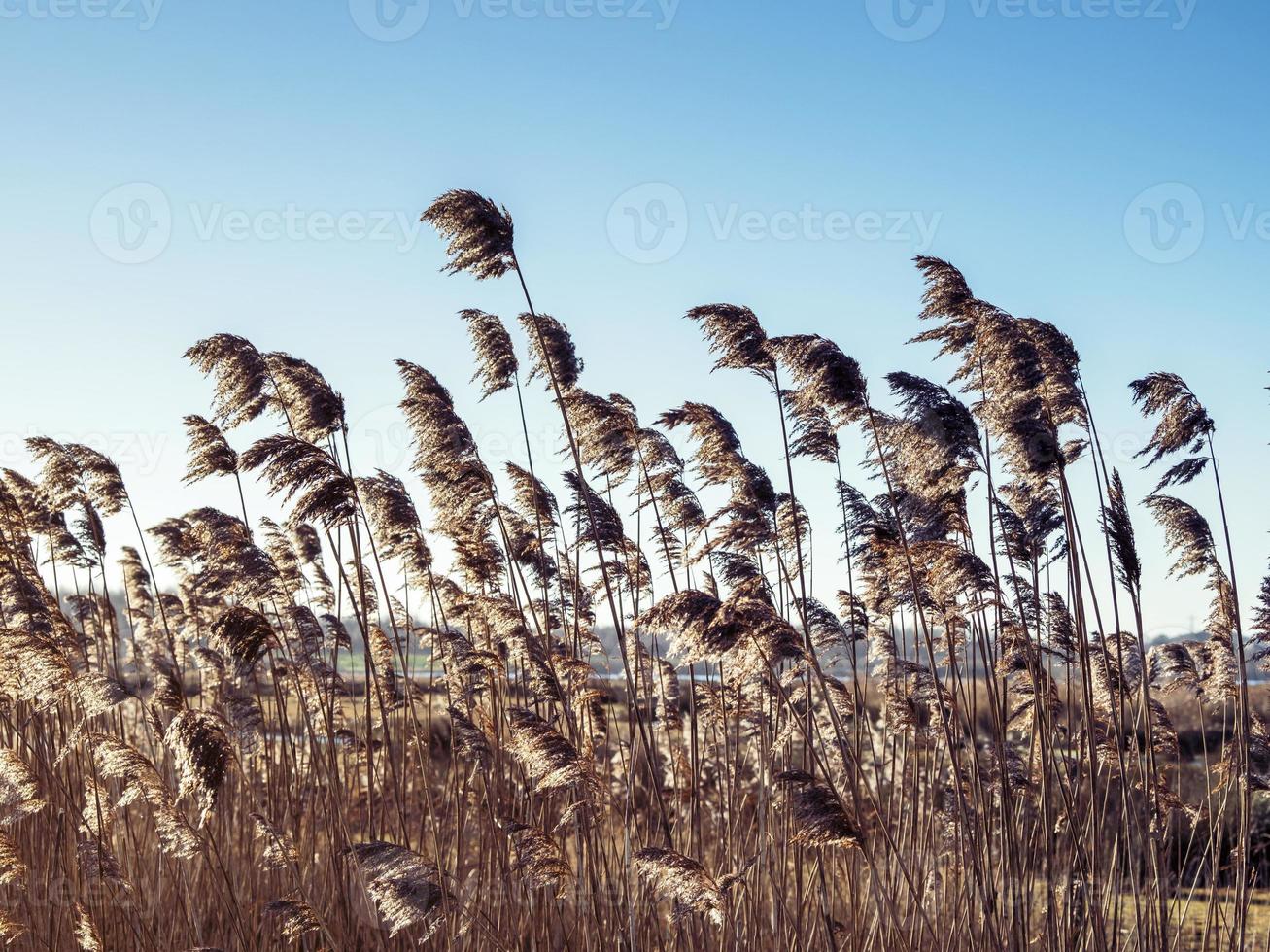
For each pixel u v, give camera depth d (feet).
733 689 17.71
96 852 16.92
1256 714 19.13
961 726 17.26
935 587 16.28
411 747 18.89
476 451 17.51
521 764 17.53
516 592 17.66
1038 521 16.70
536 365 17.31
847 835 15.52
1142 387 16.94
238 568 16.97
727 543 17.22
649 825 17.69
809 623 17.38
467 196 16.63
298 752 18.88
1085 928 16.22
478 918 16.24
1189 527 17.22
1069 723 16.92
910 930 16.42
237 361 17.21
